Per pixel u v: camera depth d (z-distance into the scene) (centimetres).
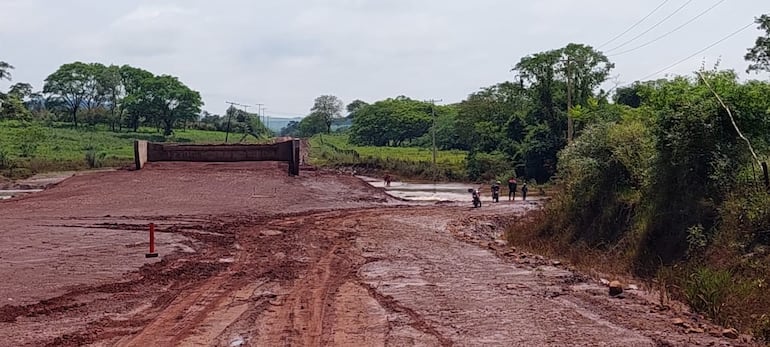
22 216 2980
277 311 1230
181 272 1647
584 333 1046
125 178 4091
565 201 2498
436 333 1058
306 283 1522
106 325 1115
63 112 13238
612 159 2248
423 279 1566
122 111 12825
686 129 1764
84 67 13050
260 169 4472
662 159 1848
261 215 3162
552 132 6631
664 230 1802
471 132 9425
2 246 2034
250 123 14638
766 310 1139
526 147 6556
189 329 1091
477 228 2964
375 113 12988
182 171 4316
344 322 1140
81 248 2005
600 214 2261
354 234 2523
